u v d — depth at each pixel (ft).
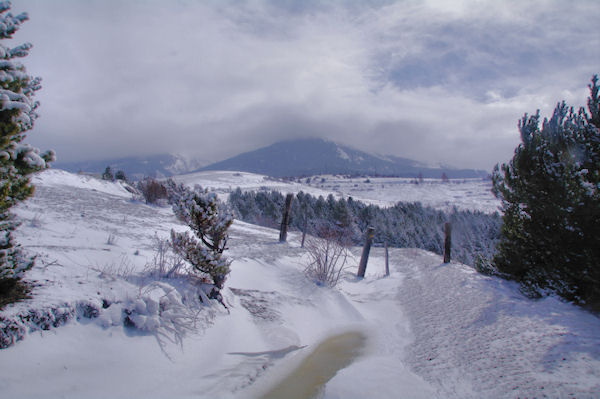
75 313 13.06
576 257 25.95
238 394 12.83
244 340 17.78
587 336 18.63
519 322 22.00
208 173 533.14
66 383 10.37
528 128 31.42
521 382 14.12
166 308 15.96
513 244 33.63
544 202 28.02
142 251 24.71
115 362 12.16
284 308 24.17
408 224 136.46
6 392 9.11
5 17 11.87
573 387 13.33
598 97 27.71
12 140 11.91
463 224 125.59
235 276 27.48
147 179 76.07
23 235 21.54
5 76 10.99
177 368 13.35
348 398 13.28
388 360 17.69
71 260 17.83
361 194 463.42
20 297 12.37
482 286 32.48
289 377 14.92
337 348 19.62
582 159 27.81
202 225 20.40
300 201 171.32
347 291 34.30
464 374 15.43
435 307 27.78
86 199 54.03
